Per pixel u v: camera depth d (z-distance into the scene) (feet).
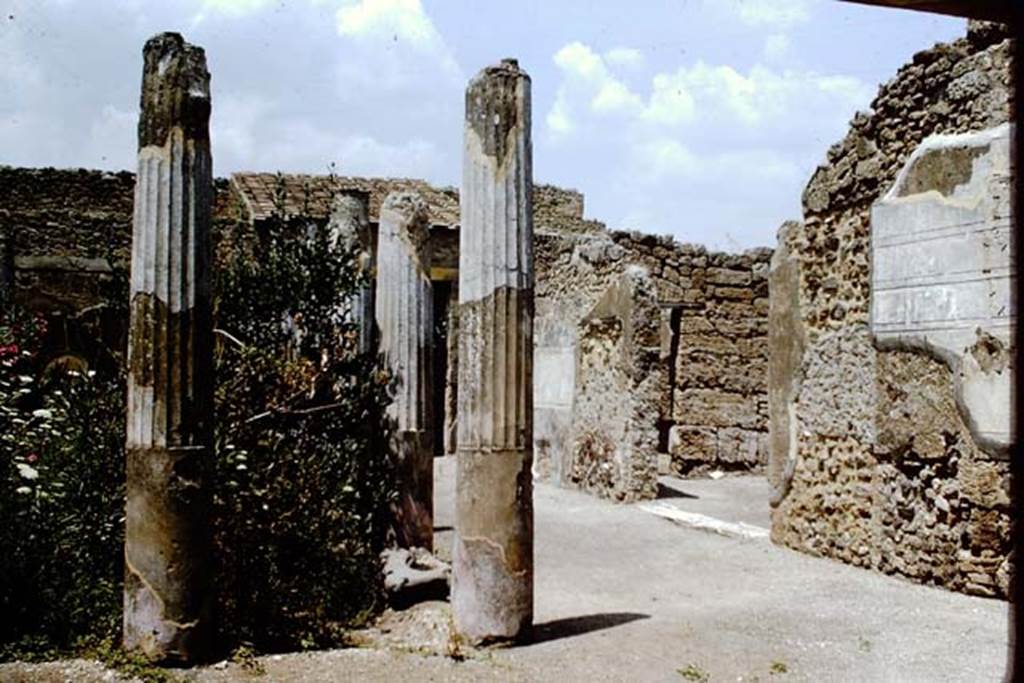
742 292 60.49
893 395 26.89
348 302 30.01
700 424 59.31
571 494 47.47
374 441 27.81
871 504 28.07
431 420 28.55
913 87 26.32
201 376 18.16
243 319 26.40
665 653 19.51
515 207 20.63
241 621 19.94
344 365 27.25
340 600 22.89
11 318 32.32
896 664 18.66
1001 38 23.53
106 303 27.02
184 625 17.60
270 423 24.41
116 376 24.89
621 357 44.98
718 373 59.82
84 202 66.74
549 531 36.55
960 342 24.29
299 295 26.91
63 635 18.47
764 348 60.64
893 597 24.32
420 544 27.76
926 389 25.59
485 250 20.52
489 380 20.33
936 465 25.35
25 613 18.56
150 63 18.15
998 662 18.58
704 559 30.81
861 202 28.66
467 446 20.42
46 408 24.49
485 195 20.58
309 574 22.45
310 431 26.03
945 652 19.38
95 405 22.22
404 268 28.40
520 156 20.75
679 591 26.09
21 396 25.00
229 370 23.91
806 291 31.63
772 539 33.32
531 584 20.30
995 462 23.38
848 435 29.14
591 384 47.98
